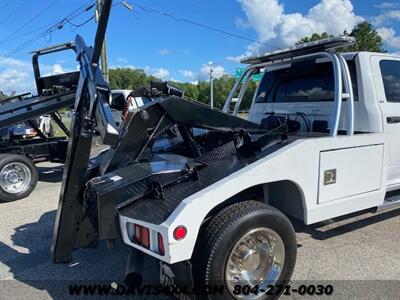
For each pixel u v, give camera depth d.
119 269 3.89
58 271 3.88
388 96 4.49
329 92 4.53
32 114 7.32
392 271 3.65
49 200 6.84
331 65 4.49
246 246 2.93
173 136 4.09
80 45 3.45
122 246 4.44
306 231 4.67
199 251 2.78
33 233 5.08
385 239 4.41
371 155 3.74
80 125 3.08
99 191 2.86
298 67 4.90
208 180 2.96
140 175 3.05
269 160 3.04
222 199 2.80
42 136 8.74
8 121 6.97
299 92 4.96
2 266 4.05
